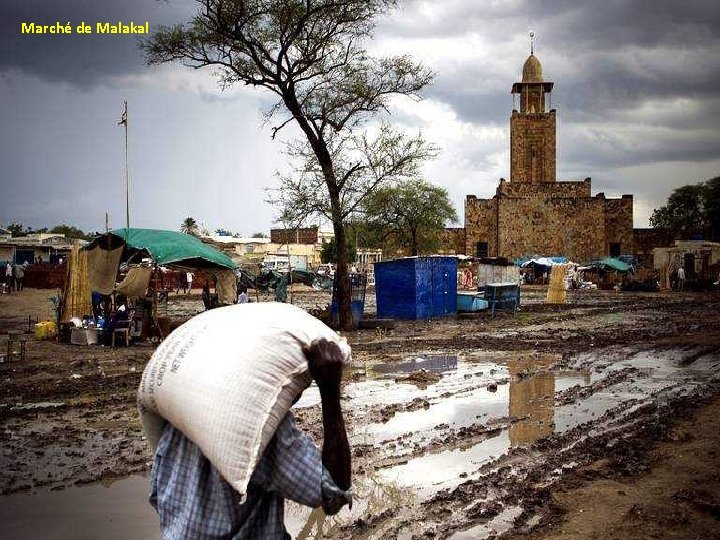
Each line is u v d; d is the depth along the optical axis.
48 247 65.50
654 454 7.18
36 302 36.50
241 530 2.61
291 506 5.95
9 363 15.20
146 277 19.97
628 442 7.66
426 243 66.38
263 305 3.01
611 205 69.25
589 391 11.05
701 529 5.18
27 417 9.69
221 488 2.59
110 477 6.90
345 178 22.28
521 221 68.50
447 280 29.52
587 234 67.75
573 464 6.98
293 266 52.91
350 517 5.66
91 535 5.36
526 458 7.29
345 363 2.82
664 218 86.38
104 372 13.87
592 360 14.79
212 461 2.54
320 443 7.89
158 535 5.38
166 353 2.81
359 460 7.26
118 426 9.11
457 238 70.94
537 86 75.50
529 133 73.38
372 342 19.12
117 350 17.56
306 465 2.61
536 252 68.19
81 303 20.02
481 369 13.85
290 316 2.91
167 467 2.75
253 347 2.69
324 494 2.64
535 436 8.23
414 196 61.94
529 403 10.24
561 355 15.79
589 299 41.16
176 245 19.20
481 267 39.34
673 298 41.41
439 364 14.63
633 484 6.26
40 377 13.30
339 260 23.00
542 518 5.52
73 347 18.20
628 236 69.00
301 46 21.98
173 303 36.44
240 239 75.69
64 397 11.22
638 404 9.99
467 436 8.23
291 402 2.73
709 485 6.14
